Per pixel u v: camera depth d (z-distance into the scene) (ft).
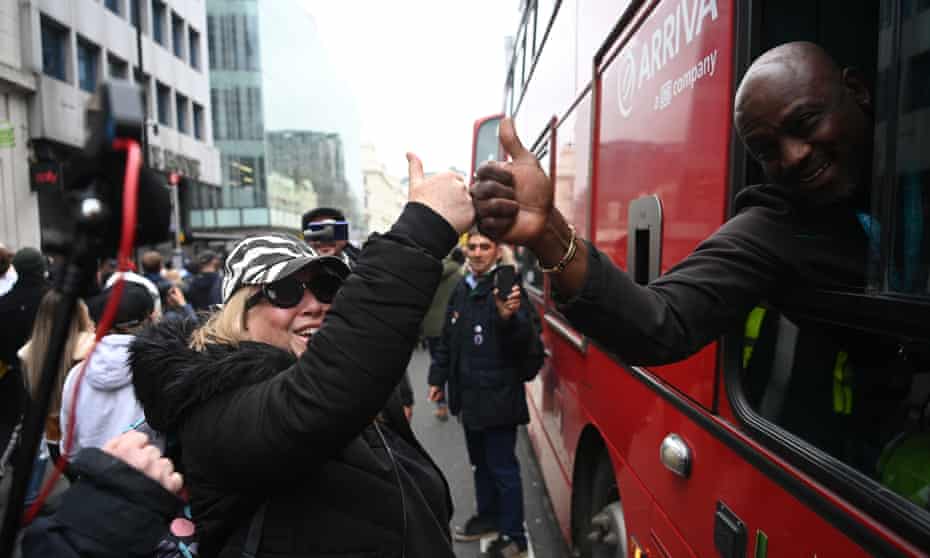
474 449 12.00
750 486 4.16
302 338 4.44
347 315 3.25
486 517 12.15
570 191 10.66
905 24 2.95
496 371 10.80
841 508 3.20
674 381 5.56
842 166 3.43
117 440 3.57
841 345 4.18
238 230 137.69
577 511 9.55
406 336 3.27
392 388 3.32
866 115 3.45
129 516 3.27
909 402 3.76
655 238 6.03
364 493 3.89
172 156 84.58
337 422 3.19
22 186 51.80
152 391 3.73
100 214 2.12
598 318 3.43
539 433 14.10
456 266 28.07
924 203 2.86
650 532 6.19
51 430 9.72
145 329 4.16
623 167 7.25
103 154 2.10
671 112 5.70
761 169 4.44
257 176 138.92
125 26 72.18
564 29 11.57
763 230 3.92
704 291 3.72
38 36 53.88
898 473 3.52
